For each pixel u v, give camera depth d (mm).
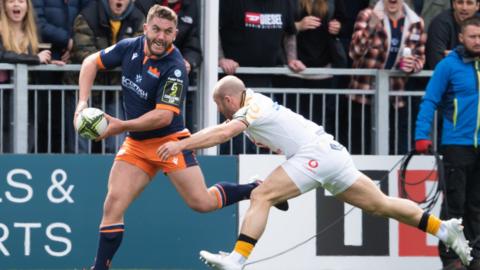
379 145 36969
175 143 26922
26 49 34625
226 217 35688
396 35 37312
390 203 30234
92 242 34750
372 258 36469
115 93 36031
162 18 28578
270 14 36594
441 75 34219
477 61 34156
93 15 35281
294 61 36875
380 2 37406
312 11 37406
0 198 34188
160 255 35281
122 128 28281
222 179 35438
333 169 29359
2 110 34969
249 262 35781
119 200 29688
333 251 36250
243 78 36906
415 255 36688
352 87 37562
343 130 37969
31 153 34750
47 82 36062
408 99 37312
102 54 29672
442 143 34750
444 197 33906
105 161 34875
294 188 29359
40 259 34469
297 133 29344
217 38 35594
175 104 28906
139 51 29312
